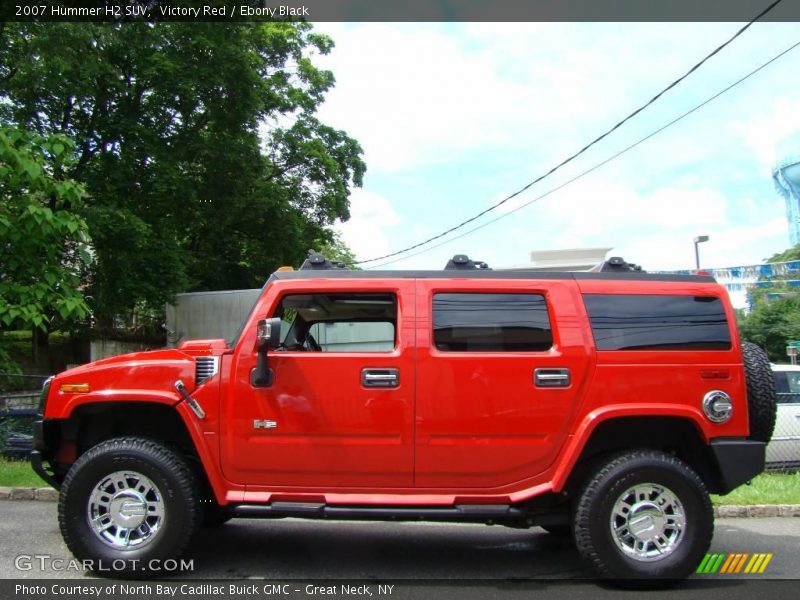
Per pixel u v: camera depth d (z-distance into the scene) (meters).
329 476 4.67
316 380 4.67
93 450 4.75
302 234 22.94
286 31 23.67
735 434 4.76
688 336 4.84
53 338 21.92
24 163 7.82
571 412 4.68
